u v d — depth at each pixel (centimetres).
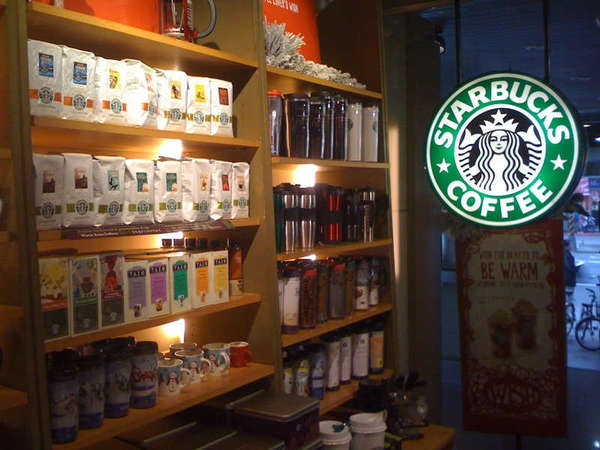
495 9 500
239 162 284
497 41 616
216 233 296
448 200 363
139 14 250
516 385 432
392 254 386
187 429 261
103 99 211
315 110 319
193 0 297
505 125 346
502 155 347
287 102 309
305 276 311
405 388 357
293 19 359
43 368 182
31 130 195
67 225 198
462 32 576
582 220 1631
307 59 368
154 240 286
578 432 548
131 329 219
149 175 226
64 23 203
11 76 177
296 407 261
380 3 378
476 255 438
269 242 278
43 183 190
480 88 352
